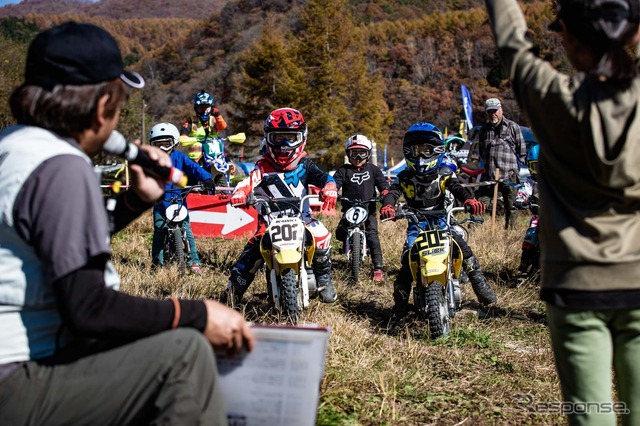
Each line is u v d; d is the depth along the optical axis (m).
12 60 24.55
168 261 7.96
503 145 10.99
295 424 2.44
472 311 6.46
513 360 4.91
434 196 6.17
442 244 5.63
